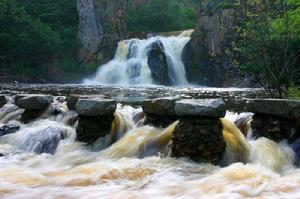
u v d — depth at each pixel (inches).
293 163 285.9
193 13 2775.6
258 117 311.6
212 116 275.0
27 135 344.5
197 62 1720.0
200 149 273.6
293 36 559.5
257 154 285.0
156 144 304.0
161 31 2410.2
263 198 206.2
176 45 1828.2
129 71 1769.2
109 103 332.8
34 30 1856.5
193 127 277.4
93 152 318.7
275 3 569.0
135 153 307.4
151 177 246.1
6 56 1825.8
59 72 1898.4
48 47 1875.0
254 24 575.2
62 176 249.9
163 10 2405.3
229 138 288.0
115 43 1964.8
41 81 1840.6
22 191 220.1
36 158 306.3
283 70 539.2
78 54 1990.7
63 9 2174.0
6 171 264.4
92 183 235.6
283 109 295.0
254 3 601.9
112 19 2047.2
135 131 329.4
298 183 231.5
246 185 227.8
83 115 332.2
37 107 395.2
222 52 1561.3
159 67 1674.5
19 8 1898.4
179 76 1770.4
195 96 700.7
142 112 351.3
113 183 235.3
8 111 425.7
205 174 251.6
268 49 570.9
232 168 259.1
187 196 211.3
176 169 261.1
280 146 293.4
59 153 318.0
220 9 1621.6
